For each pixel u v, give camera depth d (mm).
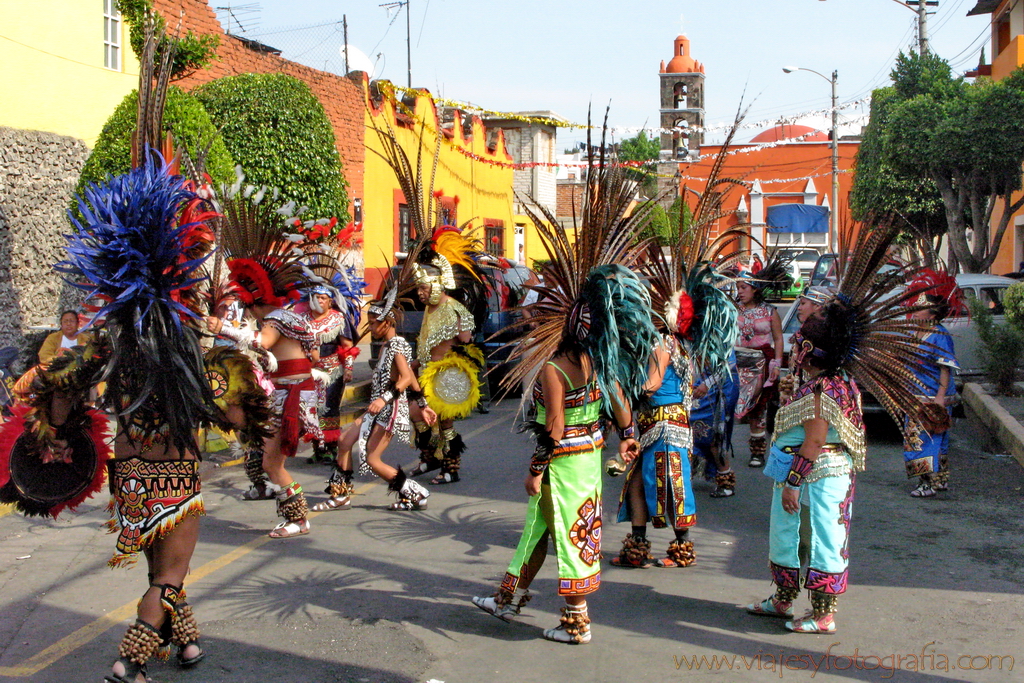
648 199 5211
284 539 6469
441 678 4246
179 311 3928
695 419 7473
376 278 19344
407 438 7141
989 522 6848
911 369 4793
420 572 5766
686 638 4719
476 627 4871
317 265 7199
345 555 6105
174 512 3941
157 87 4715
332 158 14484
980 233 21531
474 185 25156
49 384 3971
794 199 39812
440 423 8203
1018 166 20938
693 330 6137
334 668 4340
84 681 4160
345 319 8602
